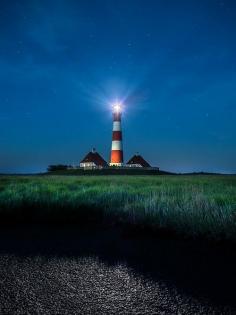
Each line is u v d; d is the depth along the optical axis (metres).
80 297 3.39
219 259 4.90
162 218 7.20
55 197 10.85
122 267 4.48
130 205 9.38
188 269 4.40
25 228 7.44
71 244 5.83
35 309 3.07
